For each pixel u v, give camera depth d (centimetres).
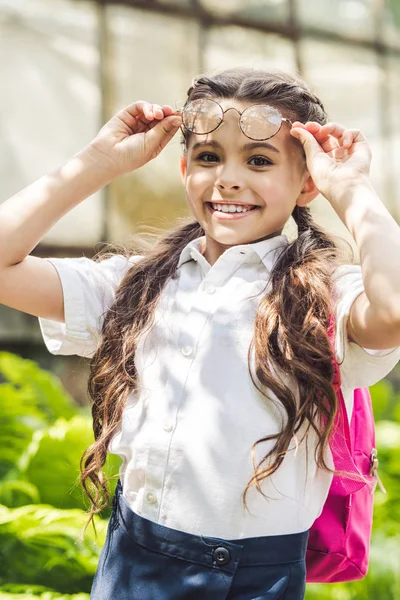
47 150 752
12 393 469
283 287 220
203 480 210
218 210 229
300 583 212
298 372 211
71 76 763
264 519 209
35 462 405
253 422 211
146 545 213
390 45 988
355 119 966
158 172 798
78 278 240
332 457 219
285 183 229
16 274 230
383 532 468
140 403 225
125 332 232
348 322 212
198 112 226
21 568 380
